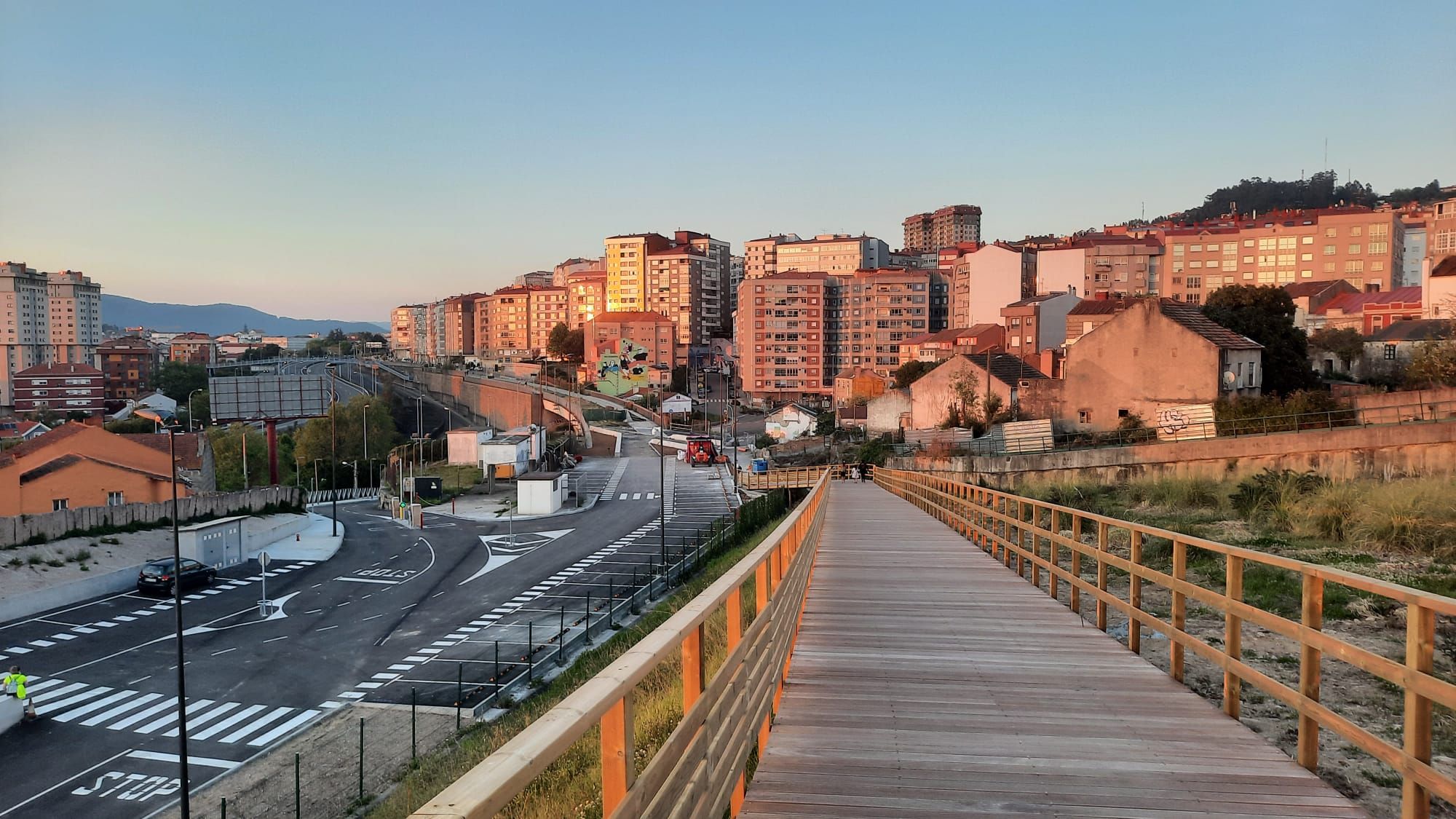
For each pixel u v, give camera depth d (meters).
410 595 37.38
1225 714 6.24
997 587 12.02
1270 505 19.91
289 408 61.34
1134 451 34.38
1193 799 4.71
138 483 48.81
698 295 179.62
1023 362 67.69
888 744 5.64
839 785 4.94
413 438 105.88
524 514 58.91
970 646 8.44
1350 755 6.09
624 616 32.53
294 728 22.89
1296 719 6.93
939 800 4.72
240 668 27.72
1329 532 16.06
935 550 16.14
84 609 34.31
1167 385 48.12
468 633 31.23
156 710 24.23
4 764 20.89
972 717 6.22
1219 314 54.66
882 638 8.83
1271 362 53.38
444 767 18.55
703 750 3.58
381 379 189.25
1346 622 10.07
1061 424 50.59
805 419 96.25
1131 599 8.37
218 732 22.66
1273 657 8.81
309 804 18.50
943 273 138.25
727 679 4.11
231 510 51.03
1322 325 82.25
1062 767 5.21
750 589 16.33
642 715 9.64
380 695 25.14
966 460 39.53
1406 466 29.00
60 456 47.38
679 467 81.31
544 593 36.94
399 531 53.91
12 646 29.75
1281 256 108.25
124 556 39.72
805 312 138.12
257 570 42.53
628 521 54.66
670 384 149.62
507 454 74.12
